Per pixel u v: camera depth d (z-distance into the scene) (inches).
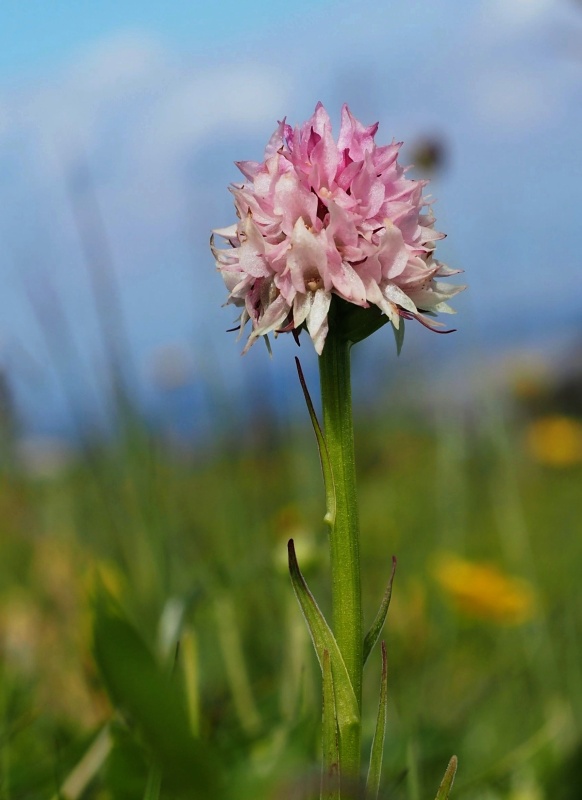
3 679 6.6
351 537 4.2
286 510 9.3
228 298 4.5
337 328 4.4
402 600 8.7
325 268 4.2
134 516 8.3
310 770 3.9
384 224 4.3
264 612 8.0
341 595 4.2
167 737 3.3
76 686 6.7
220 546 9.1
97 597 3.3
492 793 6.1
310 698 6.3
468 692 7.7
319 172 4.3
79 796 5.4
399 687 7.4
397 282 4.3
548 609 8.7
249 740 5.8
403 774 5.3
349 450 4.3
